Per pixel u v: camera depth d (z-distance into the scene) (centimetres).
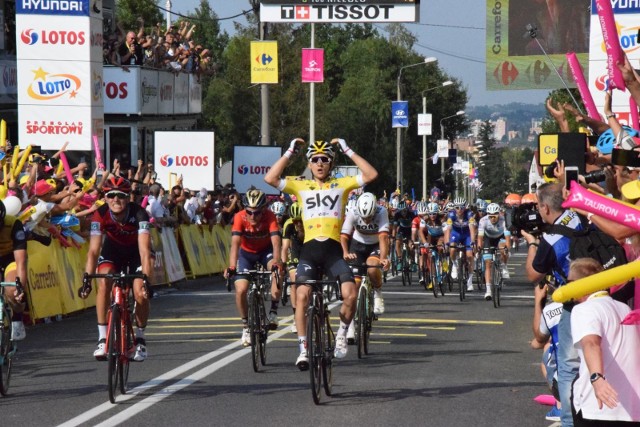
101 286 2297
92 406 2105
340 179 2444
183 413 2030
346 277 2408
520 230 1848
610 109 2223
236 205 6531
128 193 2314
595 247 1697
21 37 4731
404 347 3061
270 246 2970
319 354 2170
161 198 5294
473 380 2439
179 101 8856
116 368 2170
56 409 2072
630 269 1188
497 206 4606
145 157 8044
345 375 2525
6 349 2227
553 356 1878
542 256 1756
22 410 2064
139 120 7706
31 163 3719
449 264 5250
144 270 2262
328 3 7850
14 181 3269
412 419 1978
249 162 7538
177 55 8756
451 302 4659
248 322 2659
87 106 4775
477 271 5391
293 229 3288
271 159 7538
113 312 2131
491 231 4612
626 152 1569
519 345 3088
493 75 7788
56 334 3356
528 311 4212
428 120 15912
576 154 1950
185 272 5709
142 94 7725
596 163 1995
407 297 4947
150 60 8031
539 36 7694
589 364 1377
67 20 4741
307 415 2011
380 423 1938
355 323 2855
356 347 3067
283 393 2258
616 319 1417
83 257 4197
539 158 2084
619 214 1281
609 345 1409
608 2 2097
